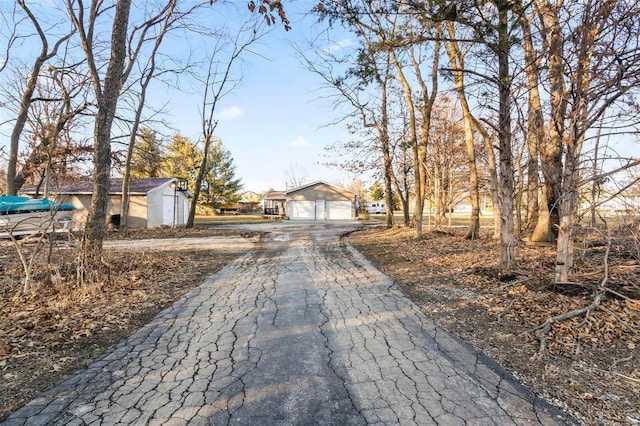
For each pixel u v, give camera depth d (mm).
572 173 4738
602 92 4160
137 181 23078
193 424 2252
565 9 4477
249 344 3537
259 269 7695
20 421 2299
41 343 3537
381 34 6840
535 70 4992
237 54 18797
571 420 2275
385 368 3000
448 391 2631
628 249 5070
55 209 5711
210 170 37500
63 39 12898
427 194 18203
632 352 3203
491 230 16109
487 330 3871
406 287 5938
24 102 12133
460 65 9633
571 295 4645
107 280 5895
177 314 4535
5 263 7199
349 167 18141
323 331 3889
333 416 2322
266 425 2234
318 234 16578
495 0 4910
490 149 10820
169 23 14414
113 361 3182
